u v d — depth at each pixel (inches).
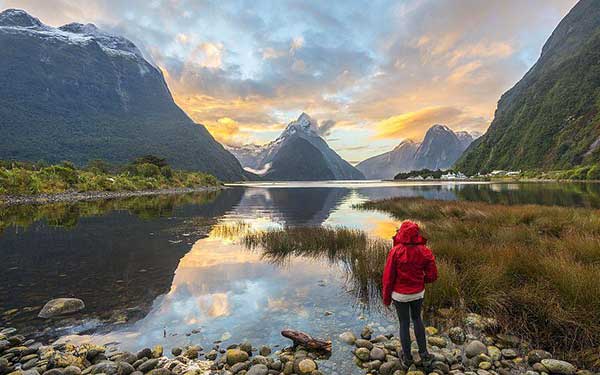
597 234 422.0
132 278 344.2
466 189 2313.0
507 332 205.8
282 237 530.0
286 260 417.4
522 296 226.5
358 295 283.3
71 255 451.5
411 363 173.3
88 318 244.1
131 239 573.0
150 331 221.9
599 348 178.4
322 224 758.5
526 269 273.4
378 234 599.2
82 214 961.5
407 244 176.1
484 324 214.4
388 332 214.4
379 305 260.7
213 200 1712.6
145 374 169.2
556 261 272.8
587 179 3284.9
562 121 5428.2
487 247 358.3
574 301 212.5
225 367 175.9
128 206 1252.5
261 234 593.9
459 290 247.4
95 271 372.2
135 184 2397.9
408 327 176.1
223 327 225.8
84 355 187.3
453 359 178.7
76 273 364.2
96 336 216.2
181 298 283.9
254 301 273.9
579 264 265.0
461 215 708.7
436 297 243.8
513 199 1219.2
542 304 216.2
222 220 848.3
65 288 313.7
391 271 176.7
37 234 620.7
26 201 1328.7
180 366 175.0
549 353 180.4
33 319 243.0
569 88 5757.9
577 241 354.3
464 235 482.0
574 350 183.8
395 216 891.4
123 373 167.9
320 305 262.4
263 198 1905.8
